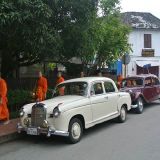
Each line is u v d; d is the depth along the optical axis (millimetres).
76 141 9906
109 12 19875
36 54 13938
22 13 10945
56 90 11789
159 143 9562
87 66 21875
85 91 10906
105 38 20672
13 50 14922
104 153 8641
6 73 16828
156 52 38562
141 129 11617
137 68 37938
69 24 13984
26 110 10234
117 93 12562
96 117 10984
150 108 17250
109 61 21891
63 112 9523
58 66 21266
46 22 11859
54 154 8727
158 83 18094
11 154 8867
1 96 11945
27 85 17031
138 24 38219
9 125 11805
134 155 8375
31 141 10297
